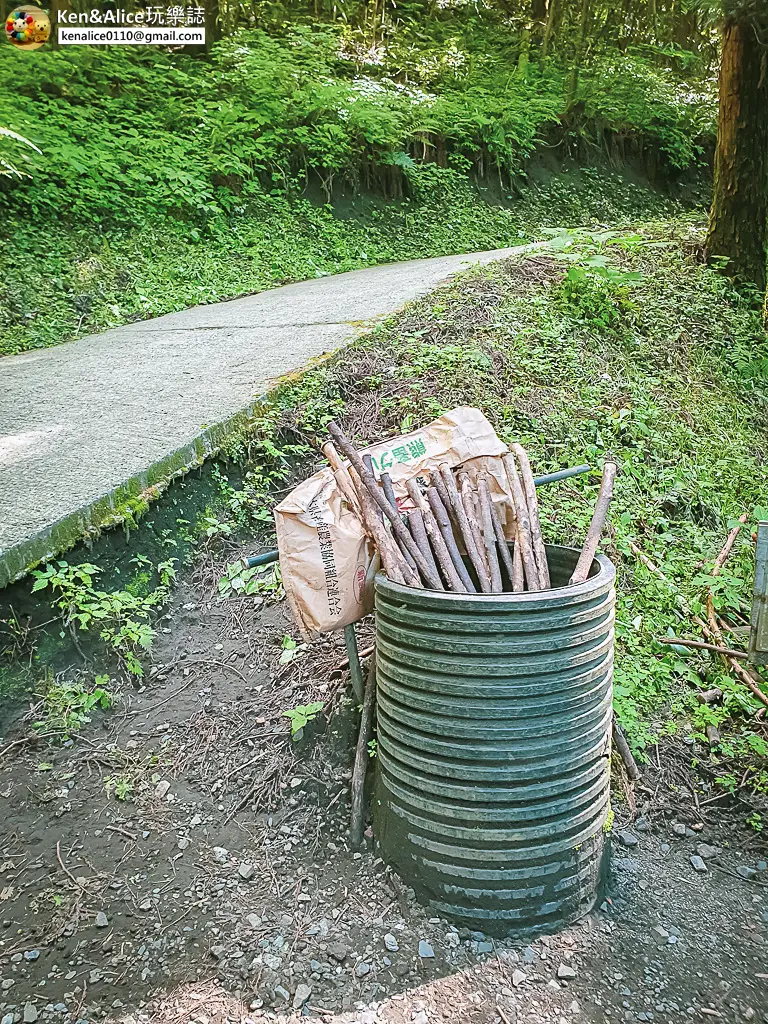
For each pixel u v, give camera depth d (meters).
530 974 2.40
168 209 9.18
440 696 2.41
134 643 3.45
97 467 3.80
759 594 3.29
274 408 4.71
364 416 4.83
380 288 7.27
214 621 3.71
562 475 3.18
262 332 6.09
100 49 10.70
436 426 3.10
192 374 5.16
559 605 2.36
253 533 4.20
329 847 2.80
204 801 2.96
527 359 5.62
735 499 5.22
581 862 2.54
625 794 3.12
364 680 3.22
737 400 6.43
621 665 3.66
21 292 7.28
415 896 2.58
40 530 3.24
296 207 10.47
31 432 4.30
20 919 2.52
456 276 6.80
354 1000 2.30
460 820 2.44
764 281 8.23
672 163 15.84
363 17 15.18
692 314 7.14
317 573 2.79
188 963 2.40
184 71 11.28
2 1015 2.25
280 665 3.48
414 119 12.48
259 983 2.34
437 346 5.49
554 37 15.99
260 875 2.70
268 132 10.75
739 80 7.96
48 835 2.78
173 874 2.69
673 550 4.54
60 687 3.18
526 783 2.42
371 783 2.94
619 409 5.54
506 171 13.48
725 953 2.55
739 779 3.25
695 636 3.99
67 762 3.03
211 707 3.31
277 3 13.54
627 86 16.08
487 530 2.92
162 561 3.76
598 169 15.01
